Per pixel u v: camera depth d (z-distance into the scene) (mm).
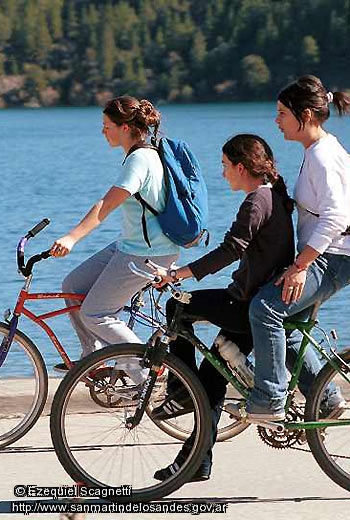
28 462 18312
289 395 16609
